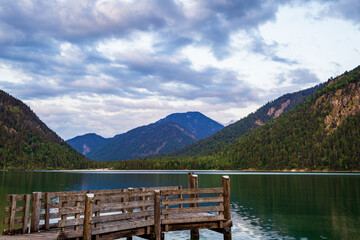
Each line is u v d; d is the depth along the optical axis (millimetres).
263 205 48344
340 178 132500
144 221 18422
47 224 18844
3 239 15781
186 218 19609
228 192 20875
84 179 137125
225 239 20516
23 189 77188
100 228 16172
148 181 122188
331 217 38000
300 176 157875
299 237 28328
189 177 24531
